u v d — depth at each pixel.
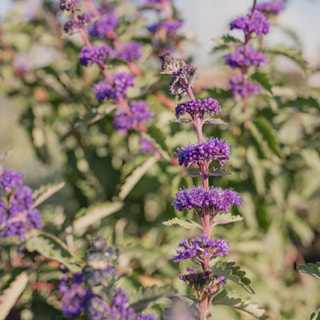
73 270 0.71
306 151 0.90
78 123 0.83
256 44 0.86
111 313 0.63
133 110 0.83
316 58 0.96
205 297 0.66
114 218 0.96
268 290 0.90
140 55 0.89
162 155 0.83
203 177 0.66
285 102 0.87
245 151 0.88
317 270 0.67
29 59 1.08
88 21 0.81
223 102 0.89
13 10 1.05
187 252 0.66
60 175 1.41
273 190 0.93
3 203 0.73
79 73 1.03
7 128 1.21
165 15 0.95
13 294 0.75
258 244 0.93
